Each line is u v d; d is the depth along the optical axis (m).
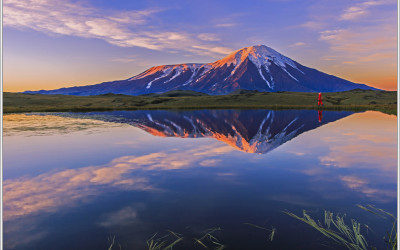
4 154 14.95
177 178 10.10
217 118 45.38
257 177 10.15
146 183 9.51
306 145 17.39
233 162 12.71
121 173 10.84
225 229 6.14
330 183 9.34
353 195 8.16
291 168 11.43
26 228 6.26
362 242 5.40
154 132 25.36
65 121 38.56
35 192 8.66
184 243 5.55
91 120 40.78
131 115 54.66
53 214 7.02
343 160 12.90
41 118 45.00
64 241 5.68
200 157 13.93
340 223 6.20
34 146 17.34
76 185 9.36
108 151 15.69
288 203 7.58
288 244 5.47
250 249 5.29
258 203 7.62
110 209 7.29
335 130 25.61
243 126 31.56
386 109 68.25
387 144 17.45
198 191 8.62
